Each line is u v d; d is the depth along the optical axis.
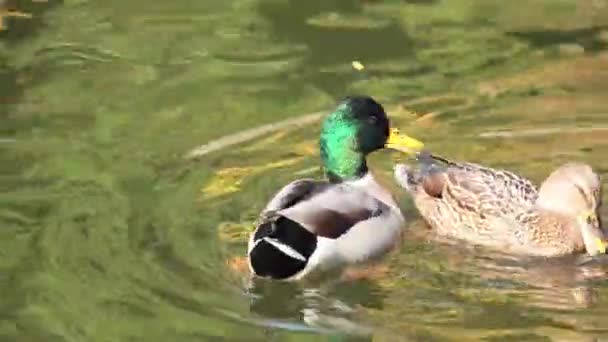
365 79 17.17
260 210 14.03
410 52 17.95
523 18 19.02
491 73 17.25
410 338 11.73
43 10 19.72
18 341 11.70
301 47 18.22
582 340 11.58
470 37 18.39
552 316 12.05
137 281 12.63
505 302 12.40
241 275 12.80
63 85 17.27
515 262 13.38
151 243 13.34
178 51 18.23
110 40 18.64
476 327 11.88
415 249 13.70
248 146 15.49
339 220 13.22
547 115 15.97
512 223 13.80
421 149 14.42
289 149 15.42
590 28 18.53
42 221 13.80
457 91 16.73
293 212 13.06
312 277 12.97
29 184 14.64
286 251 12.83
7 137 15.82
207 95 16.88
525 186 14.12
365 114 14.30
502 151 15.22
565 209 13.67
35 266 12.92
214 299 12.38
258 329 11.92
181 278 12.70
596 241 13.39
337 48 18.14
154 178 14.74
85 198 14.30
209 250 13.22
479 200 14.05
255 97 16.78
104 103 16.72
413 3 19.72
